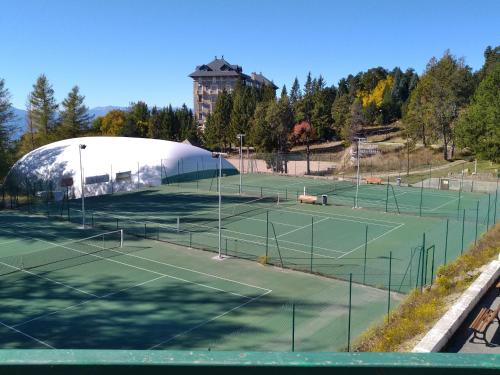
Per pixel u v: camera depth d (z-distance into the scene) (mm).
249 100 103062
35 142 97312
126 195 57281
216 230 38250
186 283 25953
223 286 25469
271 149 86688
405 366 1698
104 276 27062
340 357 1753
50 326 20422
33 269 28203
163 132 115438
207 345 18500
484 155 64000
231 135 99062
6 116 74750
